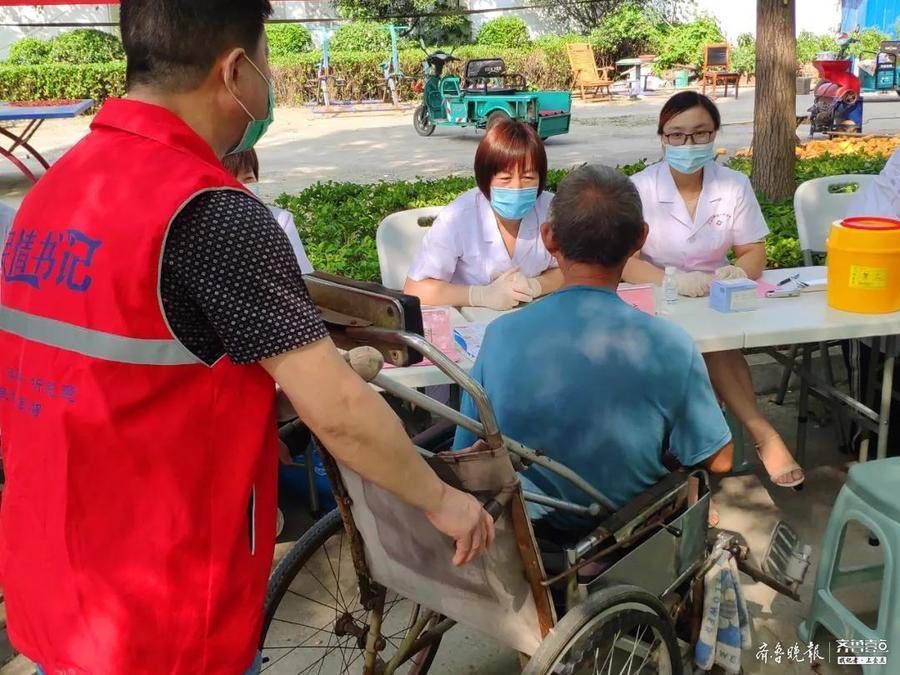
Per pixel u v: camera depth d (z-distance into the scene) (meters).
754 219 3.49
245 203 1.29
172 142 1.32
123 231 1.25
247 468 1.36
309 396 1.31
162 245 1.23
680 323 2.86
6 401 1.39
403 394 1.56
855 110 12.60
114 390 1.27
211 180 1.27
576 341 1.89
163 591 1.33
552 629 1.68
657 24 23.09
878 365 3.46
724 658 2.15
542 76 21.39
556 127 12.98
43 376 1.32
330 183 6.52
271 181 10.93
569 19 24.55
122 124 1.35
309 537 2.07
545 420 1.91
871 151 9.88
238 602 1.40
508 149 3.11
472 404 2.02
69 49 20.44
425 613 2.11
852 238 2.85
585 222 1.90
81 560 1.33
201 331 1.30
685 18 24.02
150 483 1.31
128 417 1.28
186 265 1.25
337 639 2.65
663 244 3.49
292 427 2.60
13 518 1.39
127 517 1.32
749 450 3.78
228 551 1.37
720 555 2.10
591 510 1.93
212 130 1.41
